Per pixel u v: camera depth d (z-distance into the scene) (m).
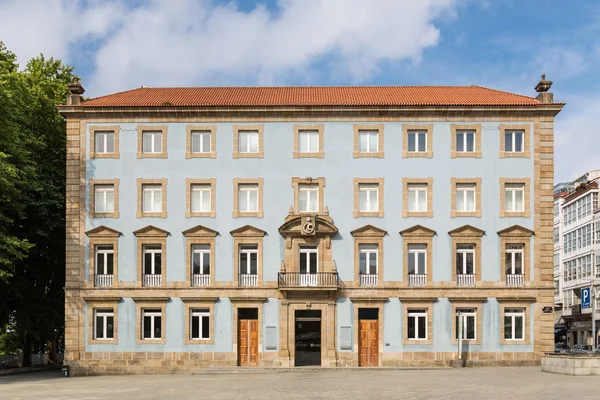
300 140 44.75
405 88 49.44
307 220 43.59
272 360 43.09
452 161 44.28
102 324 43.75
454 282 43.41
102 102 45.69
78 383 34.72
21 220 45.81
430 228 43.81
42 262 49.25
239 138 44.81
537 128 44.34
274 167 44.41
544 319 43.19
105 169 44.59
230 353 43.03
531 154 44.22
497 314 43.22
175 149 44.62
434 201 44.03
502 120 44.47
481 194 44.06
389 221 43.94
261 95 47.66
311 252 44.09
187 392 27.92
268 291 43.50
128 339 43.31
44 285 50.31
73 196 44.41
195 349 43.19
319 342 43.47
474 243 43.81
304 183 44.31
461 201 44.31
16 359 49.81
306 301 43.38
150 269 44.06
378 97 46.69
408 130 44.59
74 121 44.88
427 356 42.94
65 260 47.16
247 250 44.19
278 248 43.88
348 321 43.34
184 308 43.47
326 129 44.59
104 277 43.91
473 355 42.94
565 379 30.66
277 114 44.59
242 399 24.78
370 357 43.25
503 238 43.75
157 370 43.00
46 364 54.53
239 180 44.31
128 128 44.78
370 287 43.41
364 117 44.62
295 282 43.31
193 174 44.44
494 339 43.03
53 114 49.56
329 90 49.00
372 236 43.78
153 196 44.59
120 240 44.03
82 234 44.16
